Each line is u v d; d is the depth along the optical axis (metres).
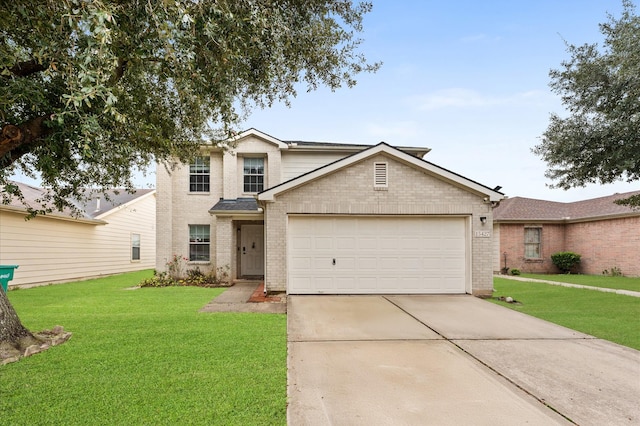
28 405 3.27
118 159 6.45
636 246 15.16
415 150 14.68
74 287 12.42
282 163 14.43
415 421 3.14
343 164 9.85
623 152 8.23
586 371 4.37
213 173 14.22
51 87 4.91
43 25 3.98
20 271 12.40
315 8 6.36
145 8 4.08
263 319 6.87
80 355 4.64
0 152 4.57
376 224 10.09
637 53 7.42
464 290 10.05
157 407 3.24
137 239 21.17
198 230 14.19
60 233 14.46
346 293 9.92
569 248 18.33
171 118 6.99
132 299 9.33
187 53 4.45
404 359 4.76
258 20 4.88
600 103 8.63
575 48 8.90
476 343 5.50
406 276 10.04
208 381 3.84
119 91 5.20
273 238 9.83
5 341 4.69
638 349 5.23
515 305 8.59
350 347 5.25
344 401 3.50
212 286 12.12
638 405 3.48
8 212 11.99
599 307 8.40
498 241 18.30
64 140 5.20
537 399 3.60
